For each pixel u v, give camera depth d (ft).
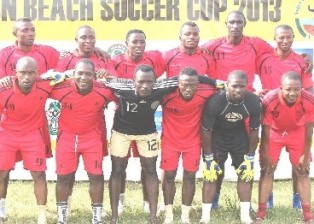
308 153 22.12
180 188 28.17
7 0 28.19
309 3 28.22
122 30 28.40
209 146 21.79
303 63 23.54
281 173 29.66
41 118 21.70
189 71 20.70
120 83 20.95
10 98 20.84
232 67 23.53
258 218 22.62
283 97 21.26
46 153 22.48
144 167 22.06
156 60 23.30
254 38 23.85
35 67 20.54
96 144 21.59
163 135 22.24
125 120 21.31
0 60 22.80
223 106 21.09
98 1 28.32
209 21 28.35
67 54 23.15
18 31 22.56
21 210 24.39
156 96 20.93
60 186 21.56
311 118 21.72
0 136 21.47
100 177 21.62
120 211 23.57
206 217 22.18
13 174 29.53
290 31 23.08
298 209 24.29
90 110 21.11
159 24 28.40
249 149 21.88
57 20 28.32
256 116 21.26
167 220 22.12
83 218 23.15
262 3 28.25
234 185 28.71
